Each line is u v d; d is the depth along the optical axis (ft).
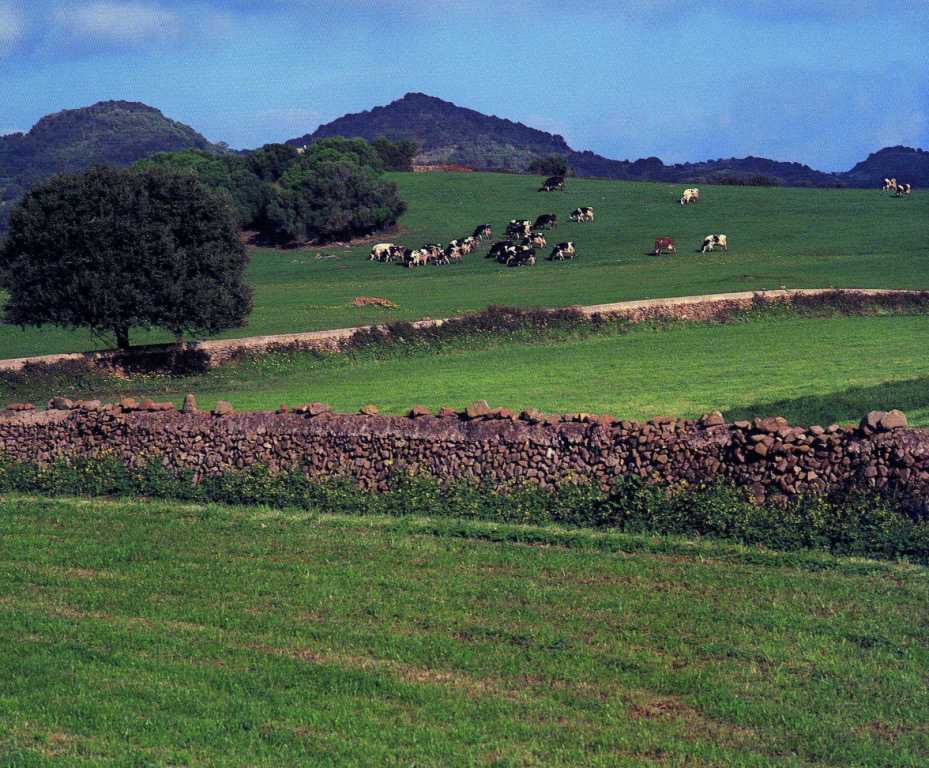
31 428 114.93
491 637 59.77
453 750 46.68
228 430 103.71
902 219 449.06
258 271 435.12
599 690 52.47
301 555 78.64
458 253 429.79
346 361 212.23
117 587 72.43
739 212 500.33
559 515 85.56
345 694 53.06
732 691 51.42
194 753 47.50
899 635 57.41
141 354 202.59
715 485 80.59
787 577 67.97
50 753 48.14
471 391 164.35
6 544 85.87
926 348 181.98
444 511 89.86
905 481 73.87
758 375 163.32
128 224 210.18
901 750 45.44
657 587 67.31
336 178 526.98
